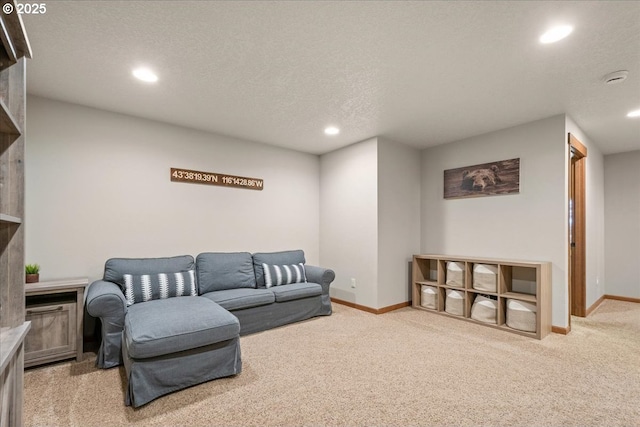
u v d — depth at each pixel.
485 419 1.72
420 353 2.61
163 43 2.01
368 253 4.01
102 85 2.57
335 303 4.45
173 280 2.96
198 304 2.53
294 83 2.56
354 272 4.19
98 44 2.01
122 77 2.45
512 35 1.91
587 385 2.07
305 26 1.84
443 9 1.69
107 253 3.04
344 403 1.87
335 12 1.72
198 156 3.66
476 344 2.81
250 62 2.24
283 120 3.39
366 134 3.87
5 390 1.15
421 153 4.55
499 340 2.91
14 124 1.20
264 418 1.73
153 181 3.33
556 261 3.18
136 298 2.71
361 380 2.15
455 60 2.20
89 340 2.83
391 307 4.02
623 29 1.83
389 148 4.09
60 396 1.94
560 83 2.53
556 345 2.79
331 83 2.56
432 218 4.37
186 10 1.70
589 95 2.74
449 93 2.73
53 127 2.80
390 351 2.65
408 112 3.16
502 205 3.63
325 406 1.84
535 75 2.40
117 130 3.14
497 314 3.30
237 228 3.96
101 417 1.73
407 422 1.69
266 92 2.72
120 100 2.86
